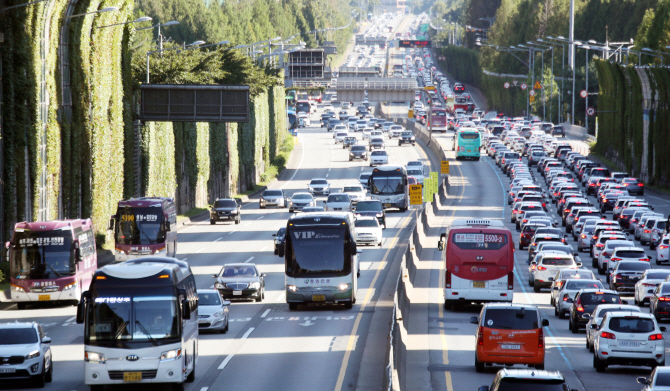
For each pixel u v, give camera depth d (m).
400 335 45.06
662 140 183.50
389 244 111.88
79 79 102.19
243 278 73.31
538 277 81.31
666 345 56.88
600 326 48.94
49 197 94.38
